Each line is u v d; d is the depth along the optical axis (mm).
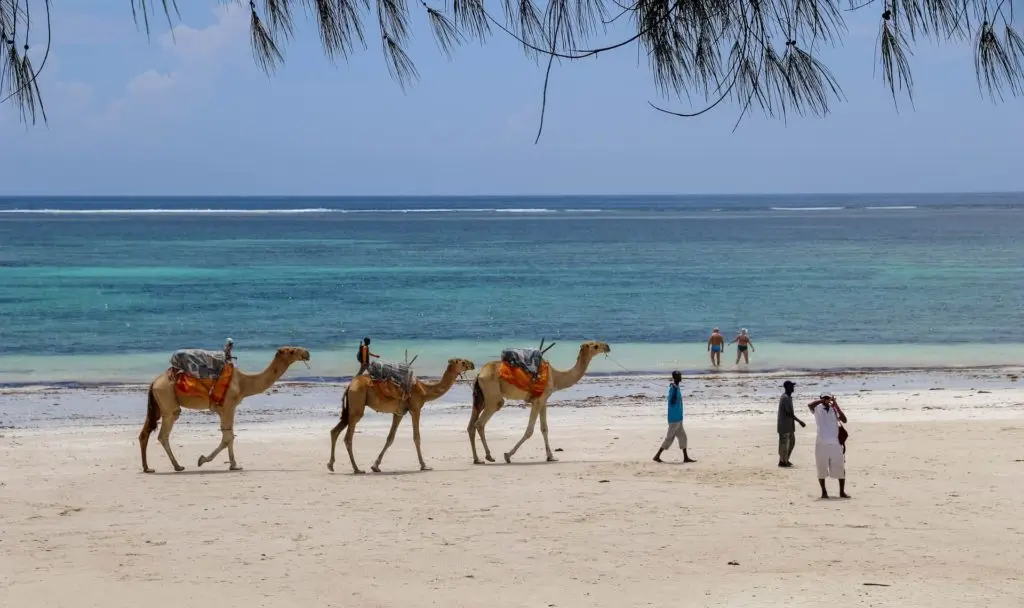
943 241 115125
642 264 80562
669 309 49594
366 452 19359
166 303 51375
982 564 11109
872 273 71625
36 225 155500
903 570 10867
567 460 18344
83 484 16047
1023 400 25281
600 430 21594
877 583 10336
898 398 25844
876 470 16766
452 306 50781
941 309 49438
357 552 11789
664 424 22250
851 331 41750
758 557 11461
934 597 9812
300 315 47000
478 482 16188
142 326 42844
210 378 17281
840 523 13141
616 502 14531
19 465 17734
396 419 17359
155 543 12234
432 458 18750
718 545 12023
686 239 120875
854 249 100188
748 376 30547
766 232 139625
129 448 19594
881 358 34469
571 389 28156
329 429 22016
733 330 42094
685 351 36219
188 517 13672
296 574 10820
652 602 9719
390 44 2973
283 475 16938
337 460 18516
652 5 2795
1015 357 34562
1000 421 21875
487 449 18312
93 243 107000
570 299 54125
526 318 46031
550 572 10875
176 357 17234
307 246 104125
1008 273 71188
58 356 34719
